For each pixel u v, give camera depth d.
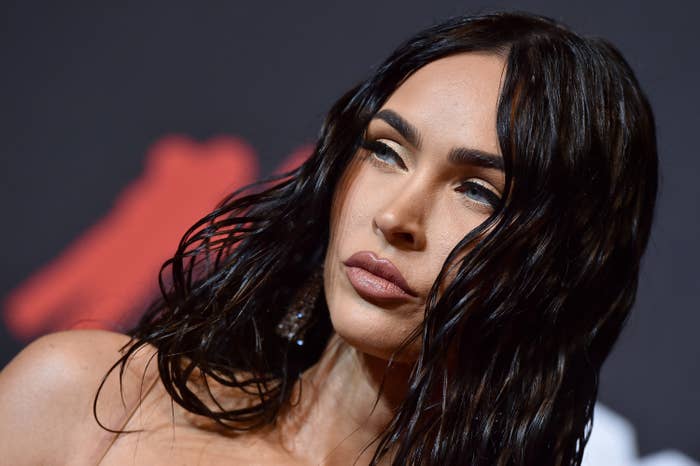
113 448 3.47
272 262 3.71
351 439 3.52
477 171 3.26
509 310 3.36
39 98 6.81
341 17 6.68
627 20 6.35
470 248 3.25
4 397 3.57
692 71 6.29
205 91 6.73
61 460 3.50
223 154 6.66
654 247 6.21
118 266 6.58
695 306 6.18
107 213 6.67
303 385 3.67
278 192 3.80
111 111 6.77
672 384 6.15
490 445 3.52
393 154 3.36
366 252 3.25
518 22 3.57
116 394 3.57
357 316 3.27
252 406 3.61
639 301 6.20
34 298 6.61
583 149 3.41
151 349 3.69
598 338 3.71
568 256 3.45
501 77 3.35
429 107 3.30
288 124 6.65
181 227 6.58
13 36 6.87
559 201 3.36
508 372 3.46
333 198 3.61
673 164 6.25
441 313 3.26
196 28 6.79
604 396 6.18
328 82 6.64
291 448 3.54
